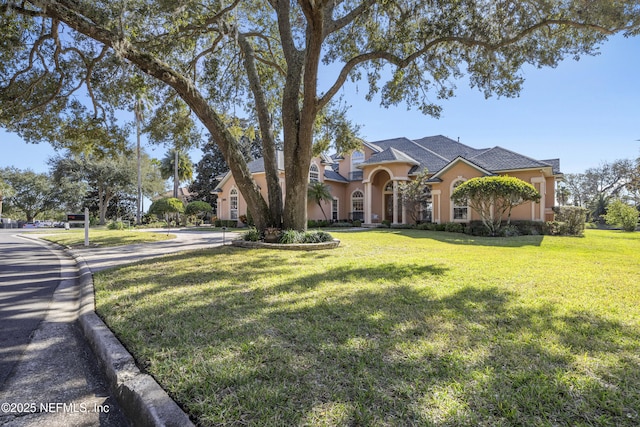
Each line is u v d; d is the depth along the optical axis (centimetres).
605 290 479
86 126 1130
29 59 924
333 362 254
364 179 2428
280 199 1170
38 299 507
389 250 989
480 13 851
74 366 286
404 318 353
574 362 254
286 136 1084
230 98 1377
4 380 259
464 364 249
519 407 198
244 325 336
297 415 190
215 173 4200
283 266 687
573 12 788
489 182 1462
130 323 347
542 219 1747
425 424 181
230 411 194
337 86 988
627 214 2119
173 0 732
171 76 896
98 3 766
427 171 2058
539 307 393
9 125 1084
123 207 4844
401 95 1110
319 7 773
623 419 188
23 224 4044
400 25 922
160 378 234
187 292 475
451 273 605
